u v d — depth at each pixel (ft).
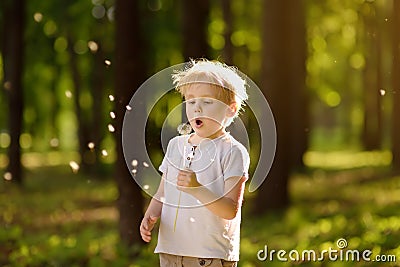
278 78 66.33
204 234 18.78
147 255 42.39
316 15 118.21
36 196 92.32
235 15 113.29
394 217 56.39
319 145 237.25
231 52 88.84
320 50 128.98
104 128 116.47
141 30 45.47
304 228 56.39
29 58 128.47
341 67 162.50
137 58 44.73
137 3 45.37
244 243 47.19
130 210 45.37
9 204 79.10
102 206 83.82
